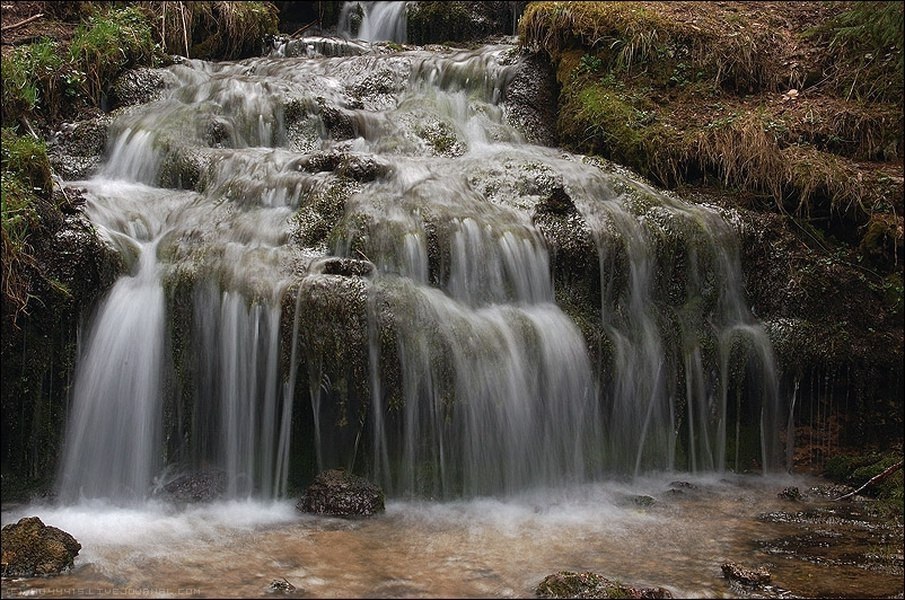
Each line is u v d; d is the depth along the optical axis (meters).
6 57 8.14
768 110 8.59
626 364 6.37
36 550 4.24
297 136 8.23
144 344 5.69
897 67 8.83
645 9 9.57
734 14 9.89
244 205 6.71
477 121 8.89
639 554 4.69
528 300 6.35
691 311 6.80
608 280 6.59
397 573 4.27
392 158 7.16
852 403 6.97
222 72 9.66
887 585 4.35
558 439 6.02
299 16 12.51
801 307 7.09
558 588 4.04
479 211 6.54
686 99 8.71
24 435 5.70
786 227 7.48
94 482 5.64
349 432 5.53
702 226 6.98
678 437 6.55
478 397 5.70
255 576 4.18
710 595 4.14
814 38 9.65
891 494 5.97
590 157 8.00
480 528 5.04
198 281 5.73
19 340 5.64
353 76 9.44
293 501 5.47
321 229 6.26
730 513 5.54
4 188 5.79
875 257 7.36
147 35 9.41
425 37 12.09
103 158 7.86
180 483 5.50
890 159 8.26
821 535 5.14
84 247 5.88
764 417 6.83
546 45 9.42
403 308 5.63
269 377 5.52
